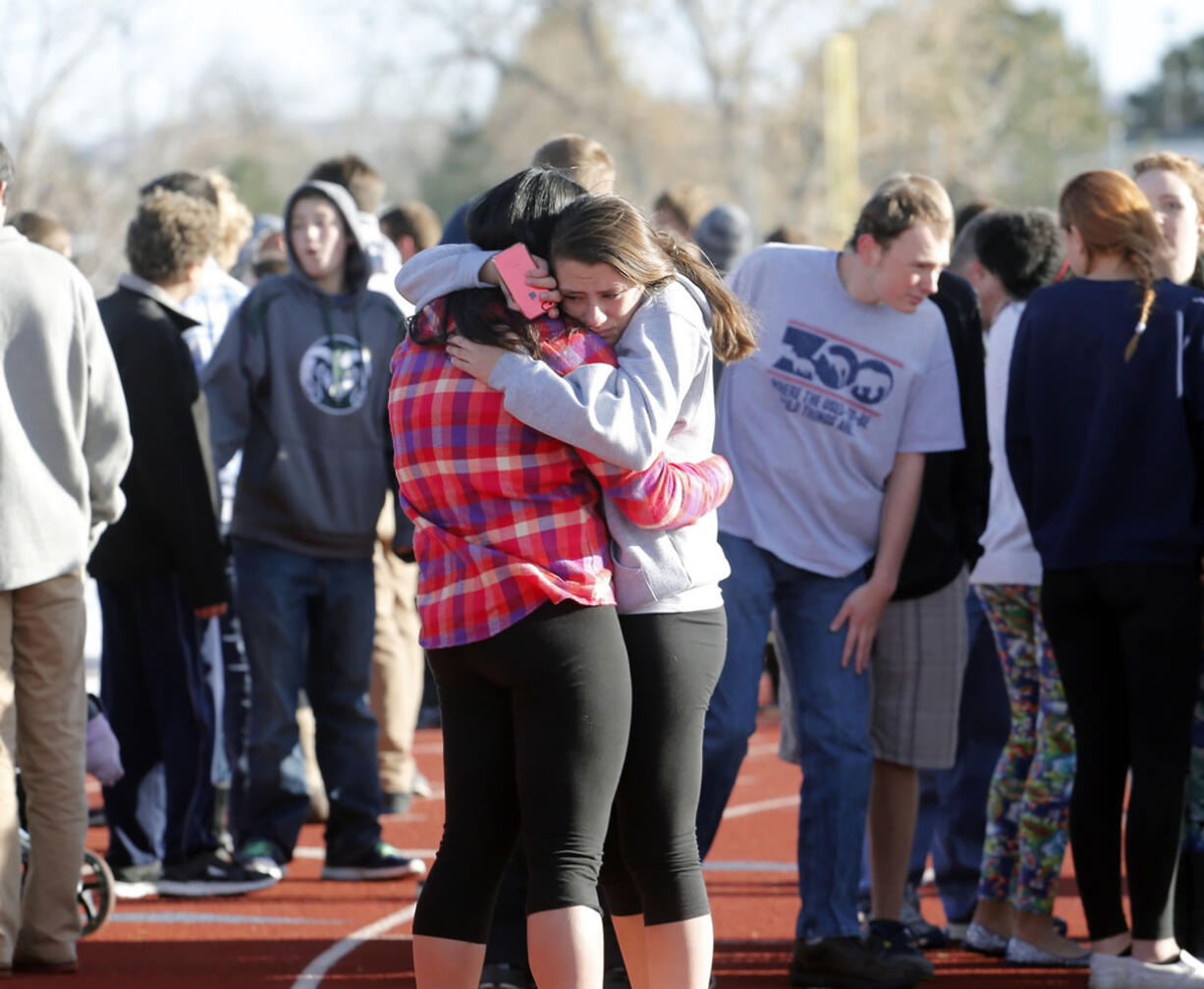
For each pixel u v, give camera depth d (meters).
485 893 7.02
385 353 12.46
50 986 9.36
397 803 14.94
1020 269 11.06
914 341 9.66
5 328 9.20
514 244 6.95
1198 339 9.01
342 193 12.24
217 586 11.62
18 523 9.22
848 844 9.52
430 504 6.90
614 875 7.57
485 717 7.01
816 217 95.56
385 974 9.92
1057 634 9.43
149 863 12.13
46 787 9.57
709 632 7.24
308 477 12.17
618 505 6.97
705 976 7.09
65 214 41.50
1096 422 9.12
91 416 9.62
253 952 10.43
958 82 100.69
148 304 11.55
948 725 9.95
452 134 114.75
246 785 12.56
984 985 9.80
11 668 9.38
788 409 9.62
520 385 6.62
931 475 9.77
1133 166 10.05
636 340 6.86
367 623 12.57
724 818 15.62
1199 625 9.07
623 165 99.44
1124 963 9.09
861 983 9.41
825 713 9.58
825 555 9.65
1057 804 10.25
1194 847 9.63
